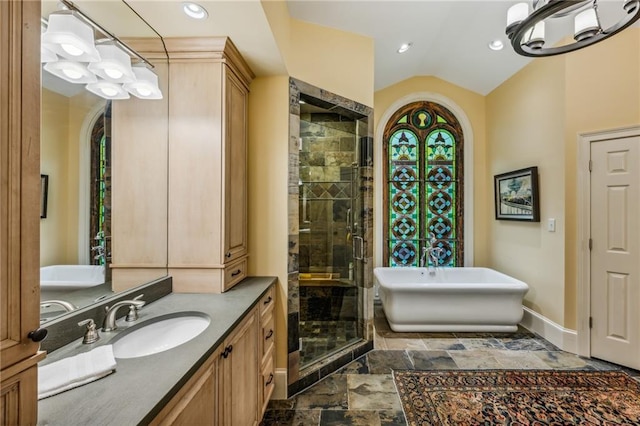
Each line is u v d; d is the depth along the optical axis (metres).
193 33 1.59
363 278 2.71
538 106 2.94
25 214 0.59
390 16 2.43
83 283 1.23
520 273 3.23
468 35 2.88
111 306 1.24
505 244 3.50
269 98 2.07
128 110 1.47
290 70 2.08
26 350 0.59
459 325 3.06
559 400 1.94
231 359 1.26
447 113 4.03
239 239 1.93
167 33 1.59
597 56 2.48
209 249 1.68
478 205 3.93
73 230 1.19
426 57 3.45
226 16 1.45
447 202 4.05
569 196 2.59
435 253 3.97
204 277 1.69
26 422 0.59
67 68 1.17
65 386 0.76
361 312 2.73
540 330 2.92
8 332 0.56
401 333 3.05
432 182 4.05
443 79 3.95
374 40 2.74
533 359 2.49
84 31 1.17
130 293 1.40
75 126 1.21
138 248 1.52
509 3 2.40
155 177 1.62
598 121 2.47
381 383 2.17
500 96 3.60
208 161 1.69
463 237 3.99
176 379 0.81
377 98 4.01
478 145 3.94
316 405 1.93
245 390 1.44
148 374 0.84
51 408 0.69
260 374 1.69
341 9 2.20
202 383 0.99
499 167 3.62
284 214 2.07
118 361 0.91
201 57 1.67
